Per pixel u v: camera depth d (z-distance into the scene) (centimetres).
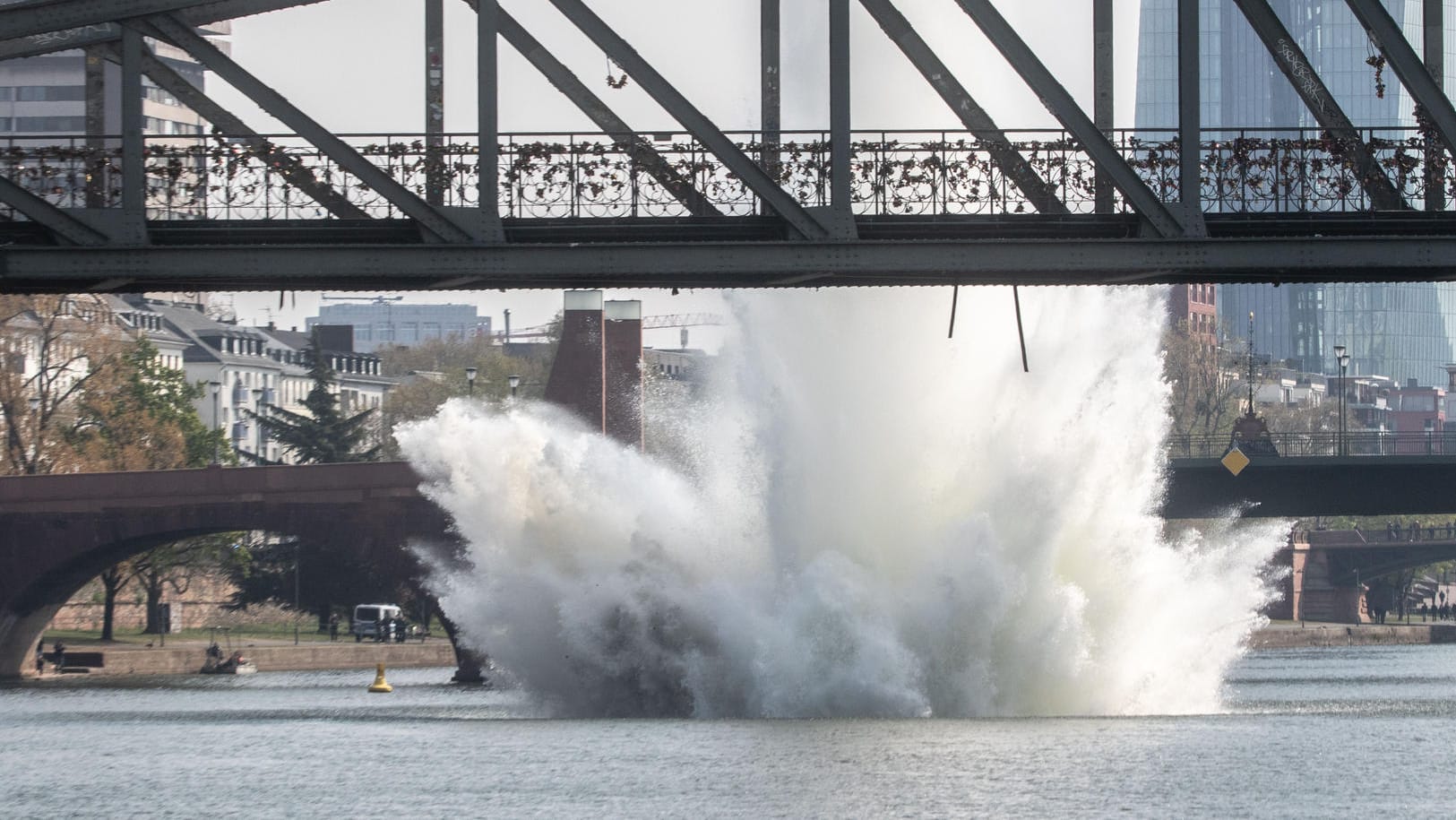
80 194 11438
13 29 10025
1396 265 10556
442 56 10750
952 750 13100
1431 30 10569
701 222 10688
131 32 10169
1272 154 10750
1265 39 10819
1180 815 10650
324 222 10650
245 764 13488
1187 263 10456
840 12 10419
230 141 10638
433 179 10481
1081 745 13388
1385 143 10756
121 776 12962
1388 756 12962
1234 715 15750
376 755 13788
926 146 10694
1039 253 10438
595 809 10988
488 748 13912
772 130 10562
